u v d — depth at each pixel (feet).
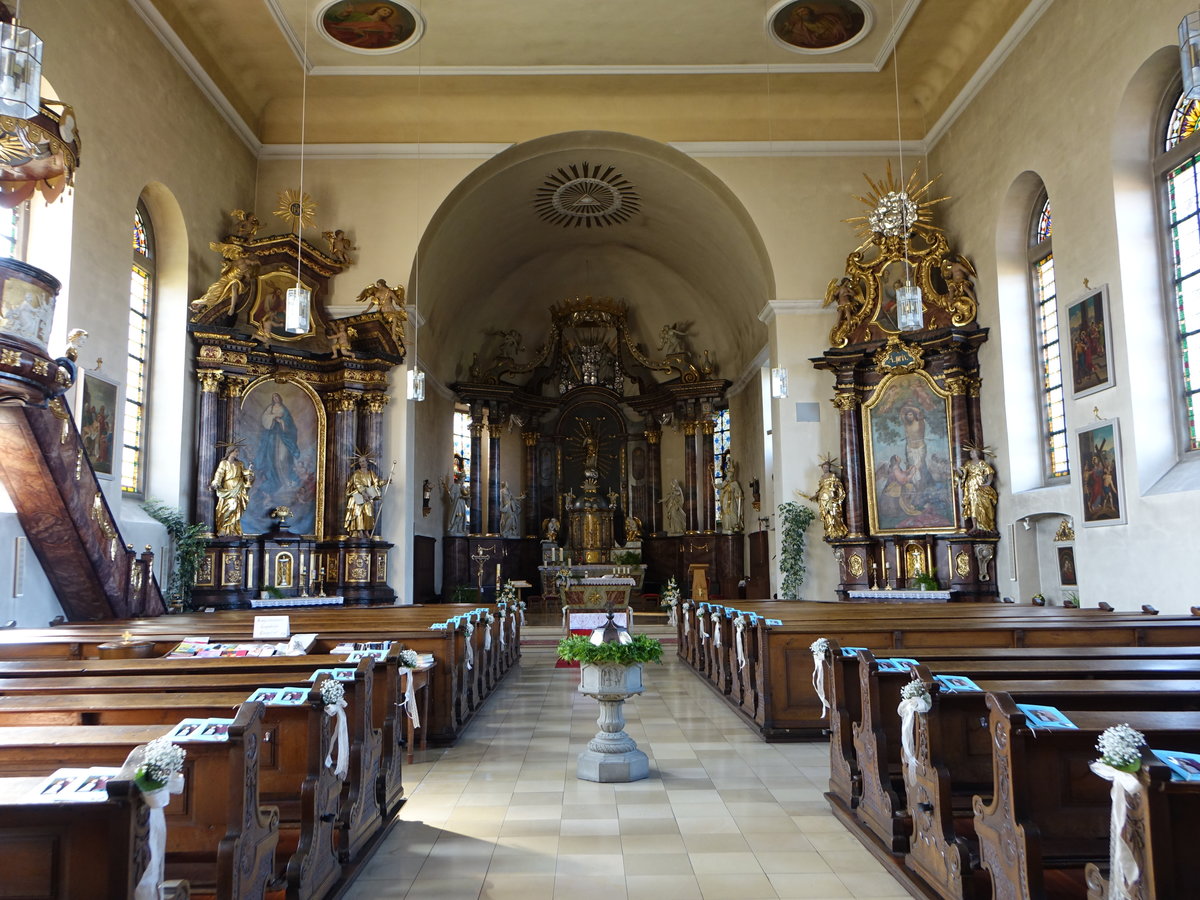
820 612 40.70
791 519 65.31
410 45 61.11
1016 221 57.16
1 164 29.12
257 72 64.18
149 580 44.27
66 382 30.66
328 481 64.59
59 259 42.63
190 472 57.11
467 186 70.49
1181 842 10.27
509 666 51.55
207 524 56.75
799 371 67.41
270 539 59.88
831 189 69.26
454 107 69.41
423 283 74.74
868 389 64.90
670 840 19.93
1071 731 13.67
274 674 21.44
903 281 62.80
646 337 103.35
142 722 16.62
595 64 64.34
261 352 61.36
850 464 64.18
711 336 98.27
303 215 64.85
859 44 61.67
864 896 16.69
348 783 18.56
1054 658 22.47
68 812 9.84
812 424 66.85
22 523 37.42
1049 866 13.88
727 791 24.03
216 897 12.75
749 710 33.94
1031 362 56.80
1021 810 13.25
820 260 68.49
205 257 59.31
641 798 23.40
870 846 18.98
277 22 57.31
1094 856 13.85
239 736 13.12
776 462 67.26
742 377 89.30
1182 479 40.19
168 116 53.67
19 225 41.60
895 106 69.82
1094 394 45.85
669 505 100.27
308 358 64.18
